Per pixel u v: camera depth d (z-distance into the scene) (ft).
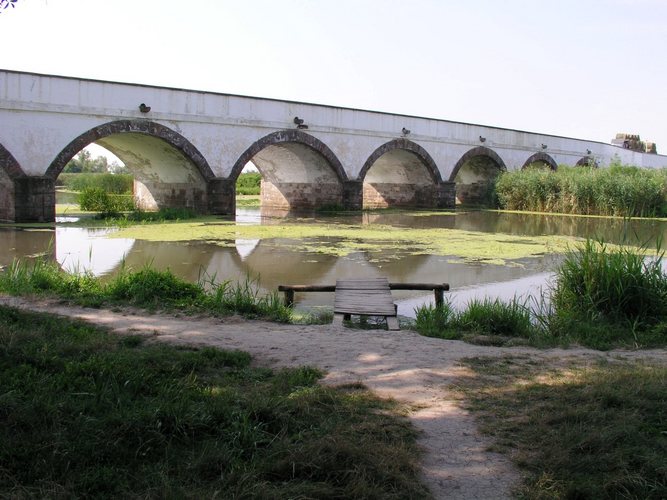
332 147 92.43
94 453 11.96
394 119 100.22
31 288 30.81
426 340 23.62
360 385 17.12
